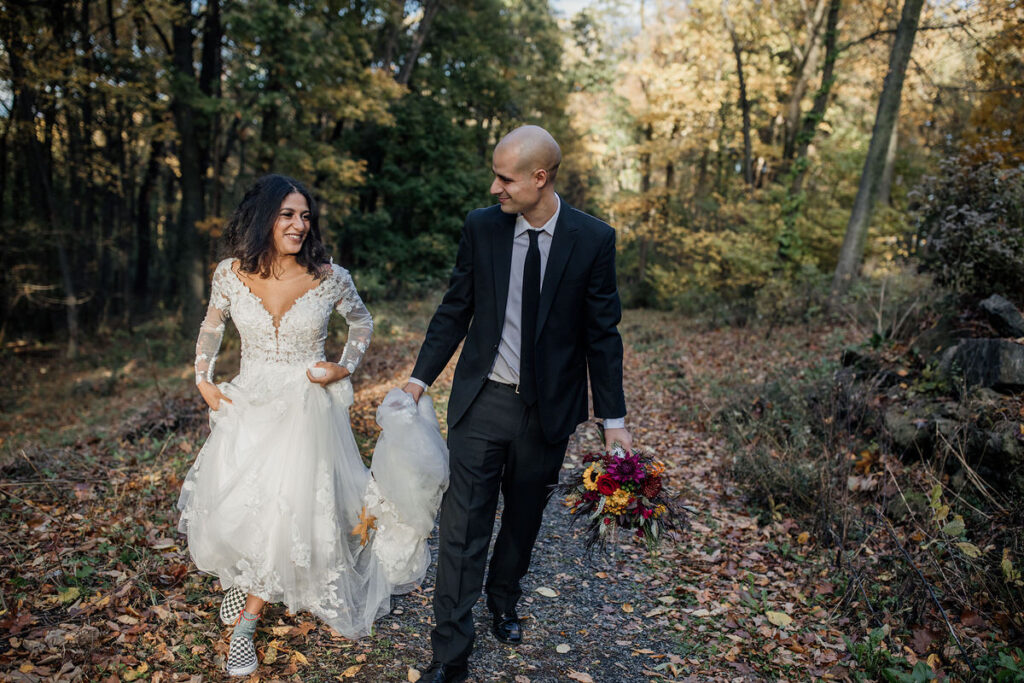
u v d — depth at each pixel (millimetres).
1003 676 2684
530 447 2607
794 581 3820
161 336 19734
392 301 18125
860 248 13109
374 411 6324
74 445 5793
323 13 14656
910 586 3422
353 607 2777
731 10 19812
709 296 17500
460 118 22516
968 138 11117
